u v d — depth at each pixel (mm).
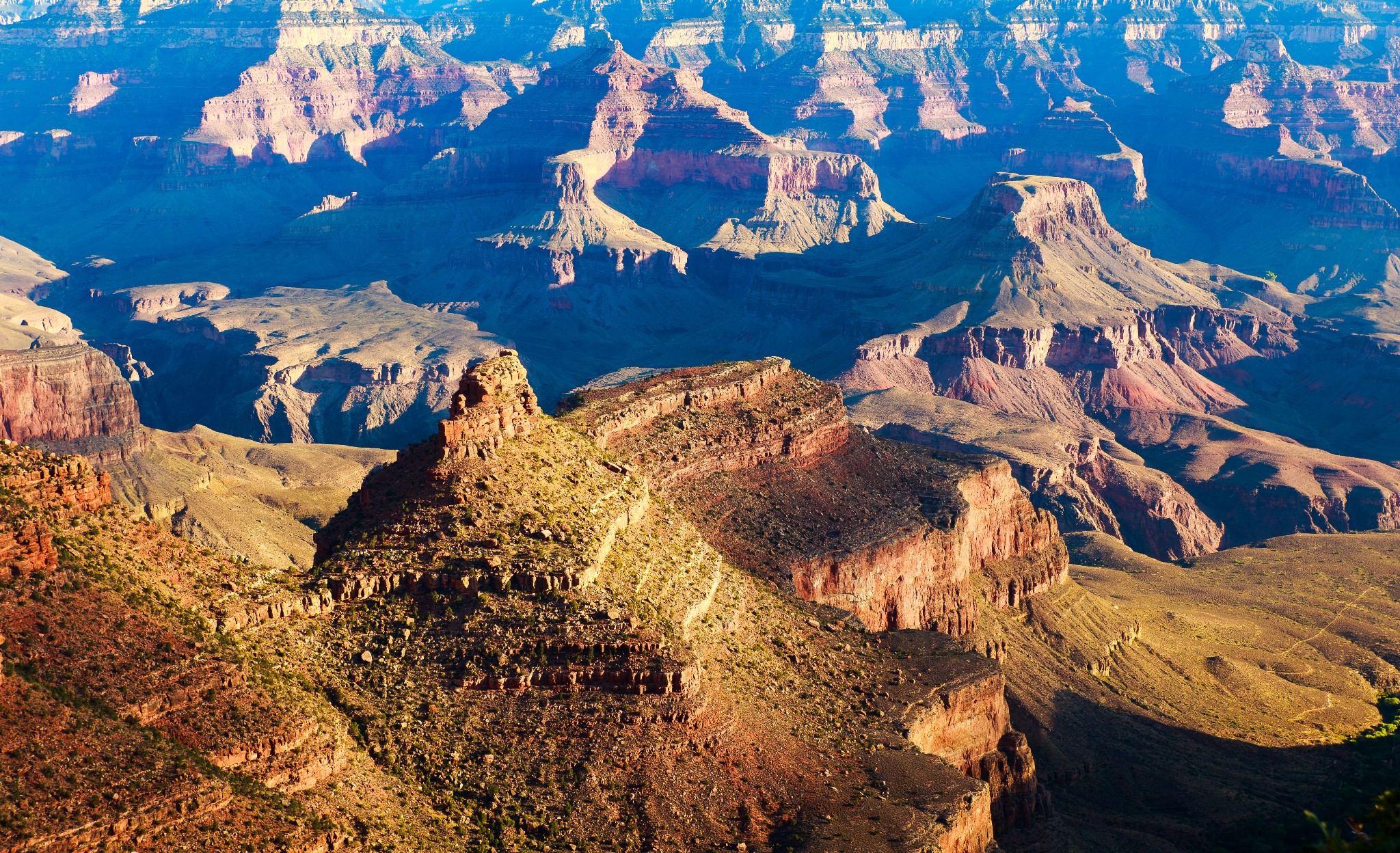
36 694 82312
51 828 75438
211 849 79250
